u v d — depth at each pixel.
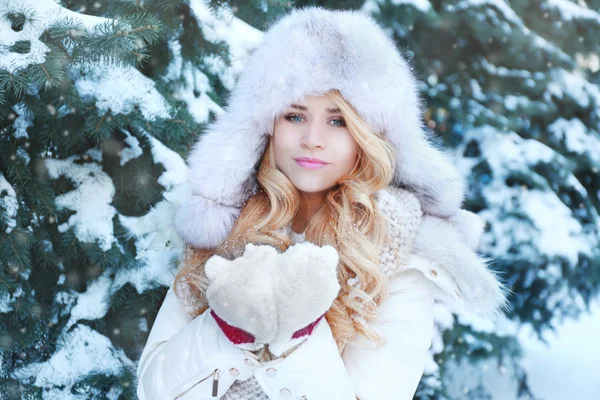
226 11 2.60
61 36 1.95
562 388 3.67
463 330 3.27
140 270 2.29
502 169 3.61
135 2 2.36
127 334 2.29
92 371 2.29
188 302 1.55
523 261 3.46
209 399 1.34
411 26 3.58
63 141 2.19
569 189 3.69
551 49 3.74
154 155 2.32
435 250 1.45
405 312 1.42
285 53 1.39
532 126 3.83
